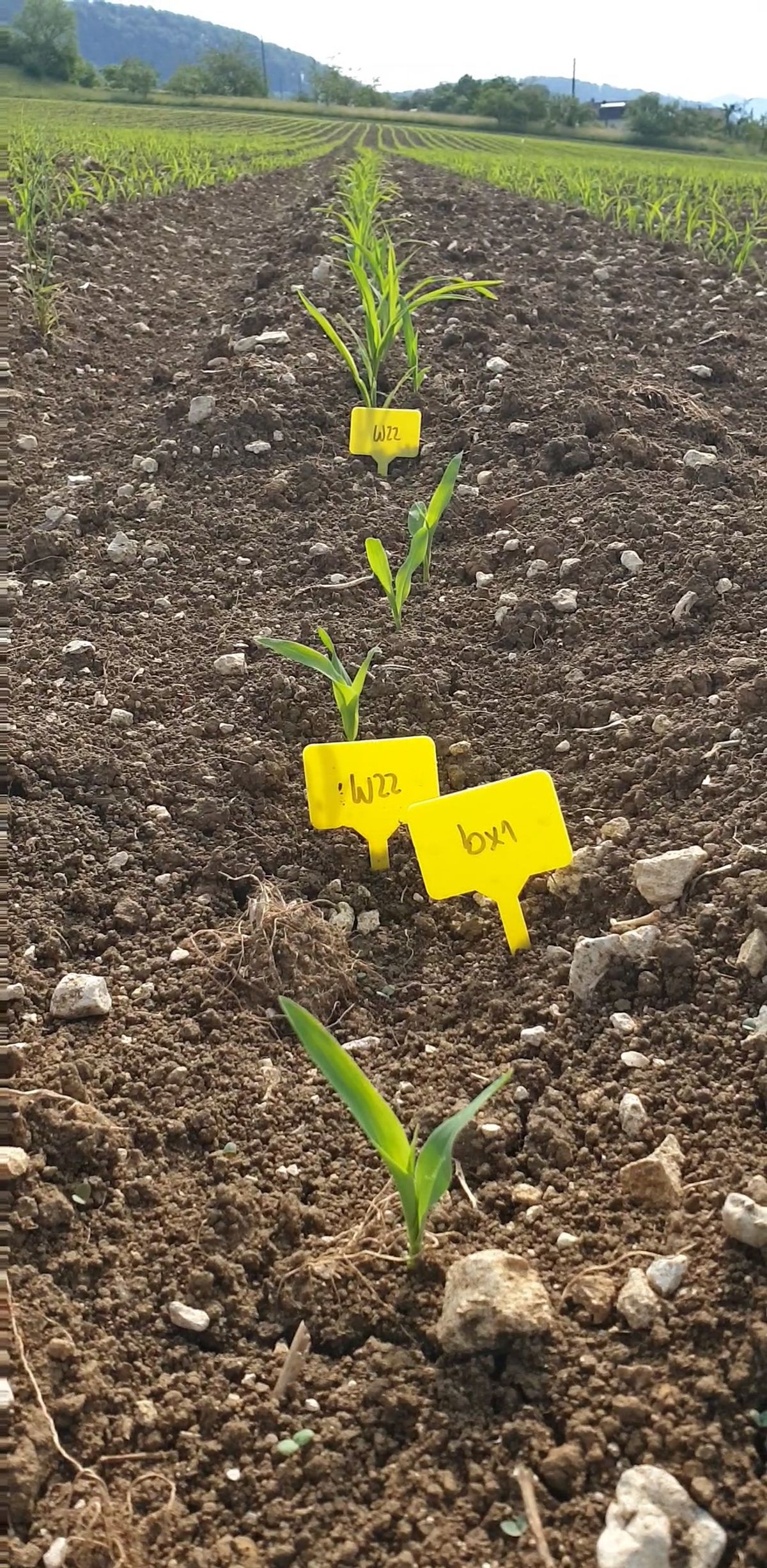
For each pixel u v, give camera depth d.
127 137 2.79
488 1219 0.38
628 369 0.97
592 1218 0.38
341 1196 0.39
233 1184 0.39
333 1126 0.42
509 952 0.48
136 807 0.55
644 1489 0.30
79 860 0.52
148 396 1.01
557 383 0.92
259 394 0.91
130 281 1.41
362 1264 0.37
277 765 0.57
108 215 1.64
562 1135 0.40
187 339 1.18
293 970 0.47
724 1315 0.34
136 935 0.49
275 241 1.66
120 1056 0.44
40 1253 0.37
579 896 0.49
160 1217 0.38
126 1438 0.33
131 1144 0.40
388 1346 0.35
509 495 0.79
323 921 0.48
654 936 0.46
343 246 1.39
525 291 1.19
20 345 1.08
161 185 2.00
